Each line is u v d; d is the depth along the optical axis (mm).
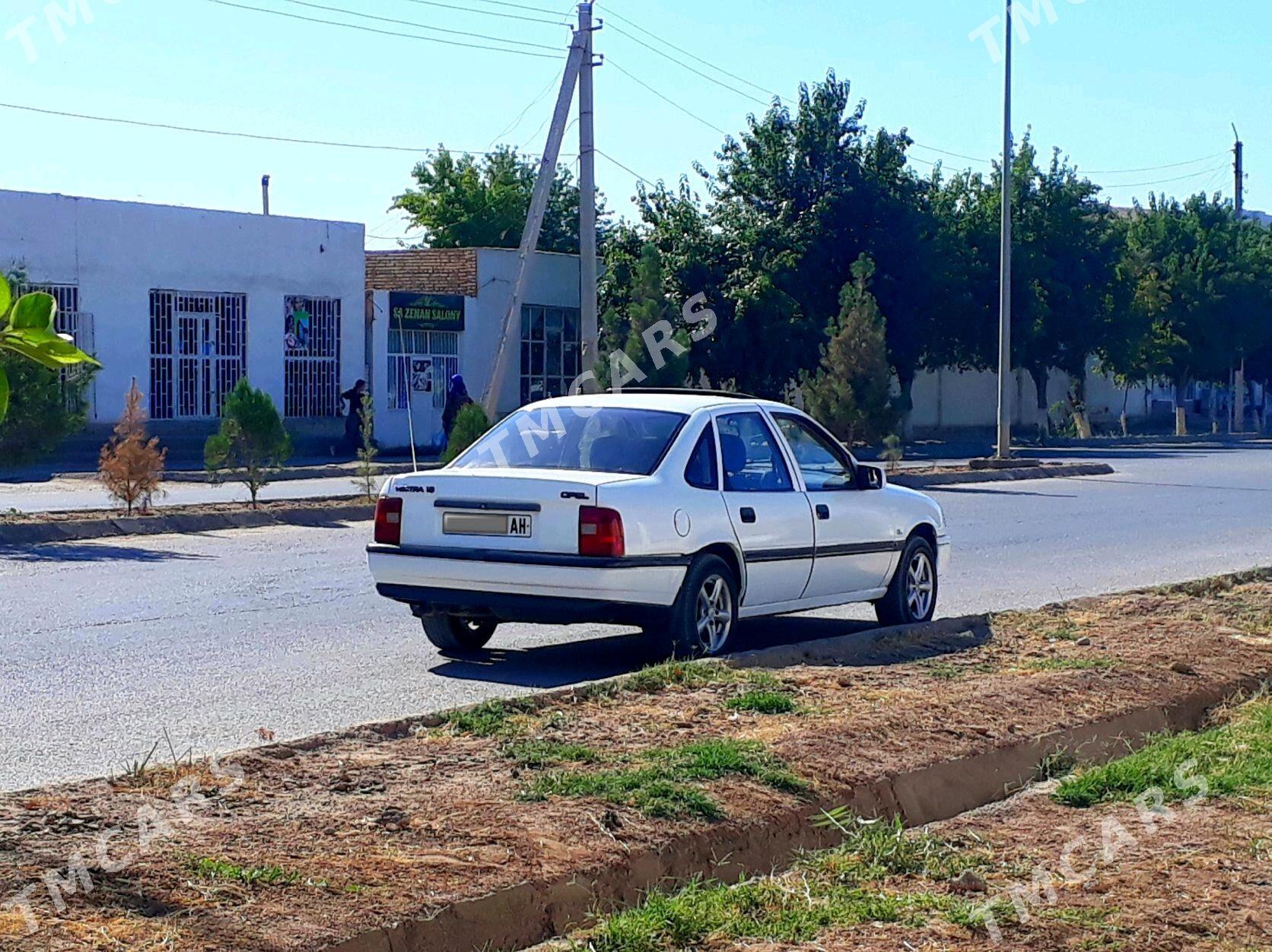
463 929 4574
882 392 28953
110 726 7469
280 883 4660
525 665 9367
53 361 2283
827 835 5816
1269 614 10961
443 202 64688
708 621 9258
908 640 9641
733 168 41875
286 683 8680
